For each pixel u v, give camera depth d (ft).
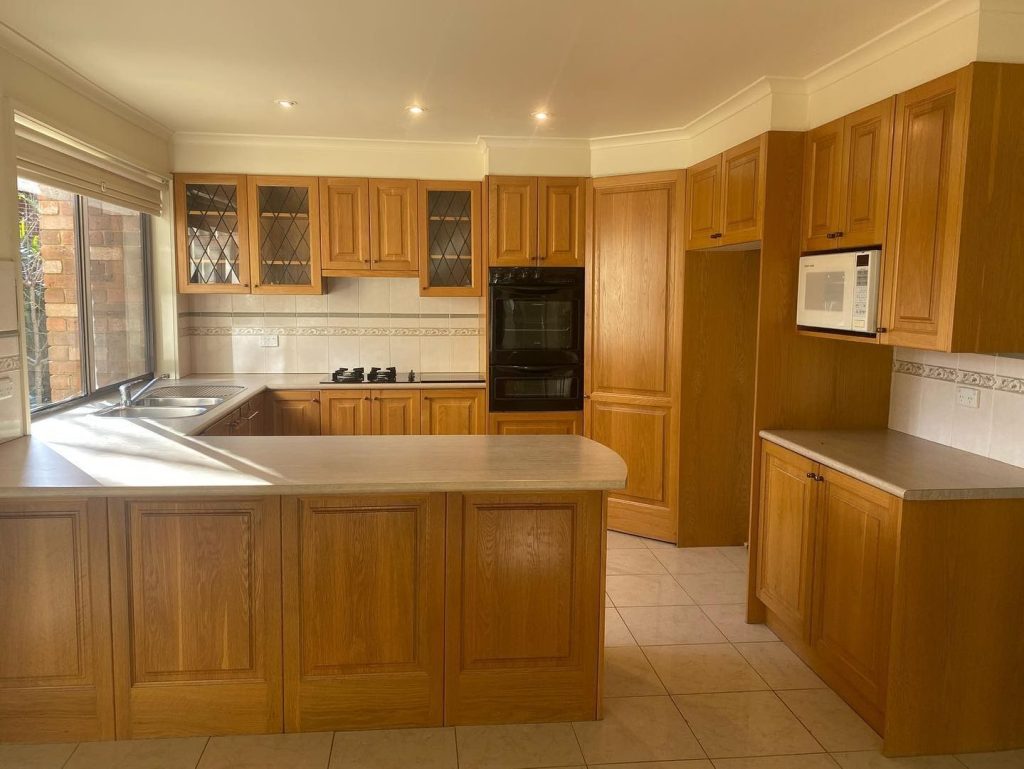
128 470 7.94
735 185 11.85
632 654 10.28
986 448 9.14
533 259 15.23
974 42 7.55
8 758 7.76
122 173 12.81
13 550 7.72
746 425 14.48
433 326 17.16
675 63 9.99
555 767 7.75
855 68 9.65
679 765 7.85
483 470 8.14
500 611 8.29
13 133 9.37
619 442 15.12
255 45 9.42
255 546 7.91
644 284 14.47
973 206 7.66
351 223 15.47
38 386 11.09
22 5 8.12
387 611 8.15
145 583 7.89
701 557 14.07
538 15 8.36
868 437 10.43
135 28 8.82
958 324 7.77
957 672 8.02
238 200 15.14
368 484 7.61
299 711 8.21
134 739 8.08
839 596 9.00
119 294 13.76
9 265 9.34
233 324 16.65
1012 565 7.92
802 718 8.76
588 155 15.01
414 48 9.50
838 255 9.59
